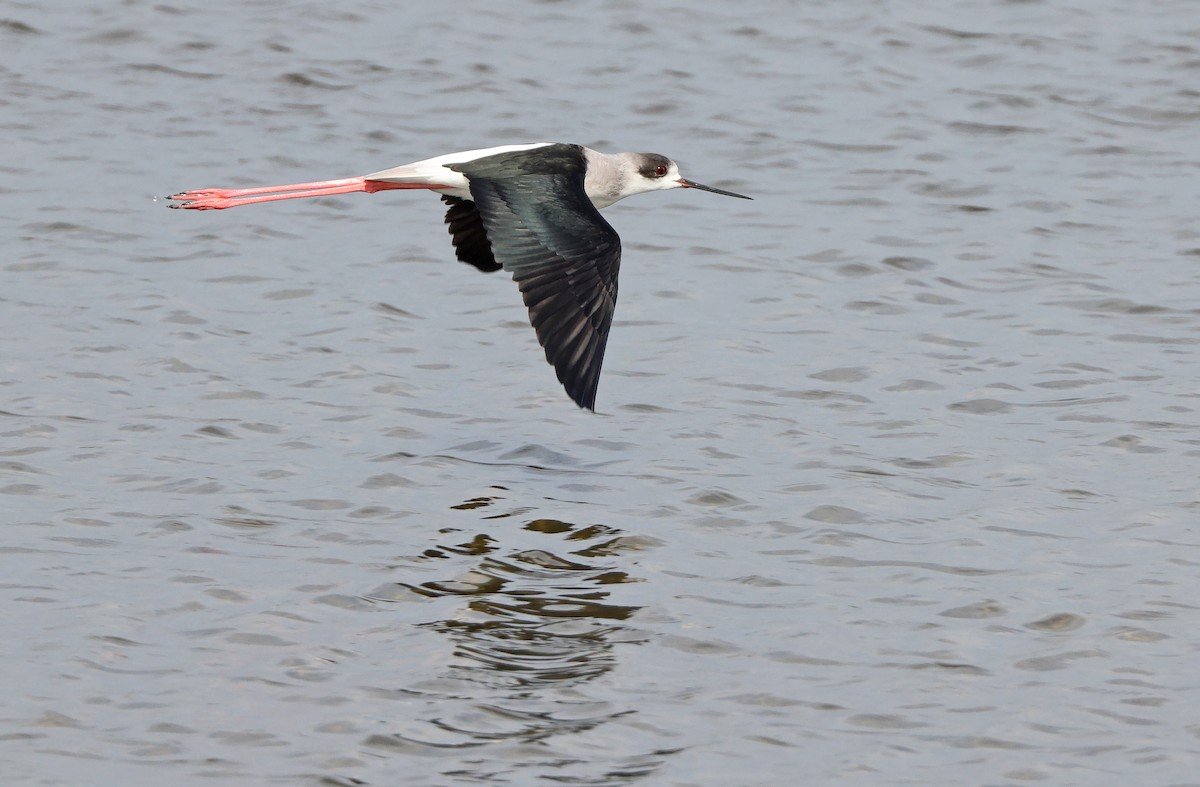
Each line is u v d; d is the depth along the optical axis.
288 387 15.78
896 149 23.41
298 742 10.00
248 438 14.62
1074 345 17.22
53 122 23.16
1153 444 14.74
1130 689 10.77
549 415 15.35
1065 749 10.09
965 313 18.17
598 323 10.44
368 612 11.58
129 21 26.98
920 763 9.92
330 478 13.83
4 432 14.42
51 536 12.59
